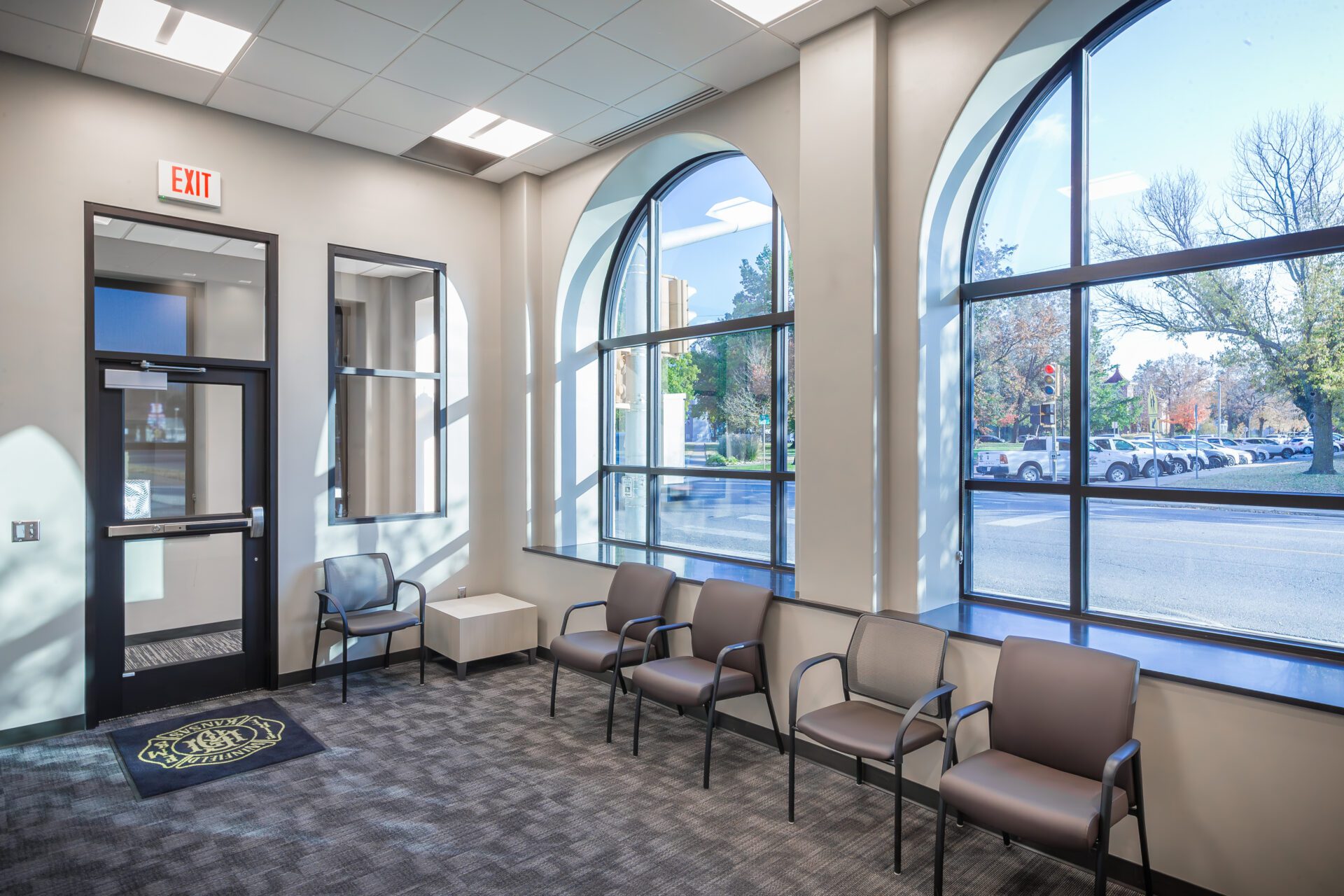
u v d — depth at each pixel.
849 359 3.59
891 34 3.55
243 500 4.64
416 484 5.44
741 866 2.77
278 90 4.26
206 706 4.39
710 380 5.04
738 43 3.78
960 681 3.13
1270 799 2.38
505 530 5.81
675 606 4.35
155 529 4.30
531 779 3.47
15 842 2.91
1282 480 2.89
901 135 3.51
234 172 4.55
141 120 4.22
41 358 3.89
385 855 2.83
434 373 5.48
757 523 4.75
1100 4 3.02
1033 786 2.45
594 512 5.87
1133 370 3.27
